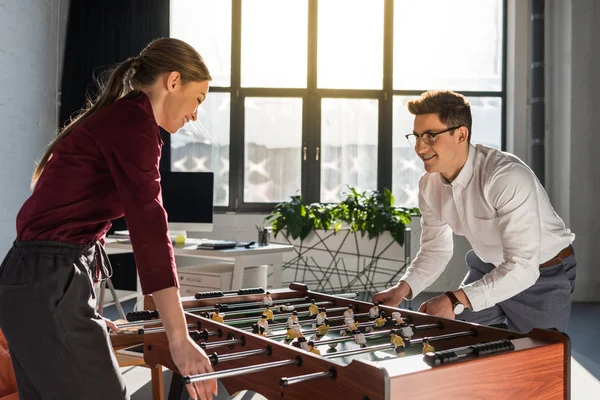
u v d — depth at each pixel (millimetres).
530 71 6375
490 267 2275
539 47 6074
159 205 1274
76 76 6098
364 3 6582
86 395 1275
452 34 6586
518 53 6441
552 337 1428
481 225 2064
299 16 6551
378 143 6527
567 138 6133
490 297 1839
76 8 6109
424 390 1170
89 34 6125
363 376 1164
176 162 6426
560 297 2094
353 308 2043
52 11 5895
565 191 6152
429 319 1780
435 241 2297
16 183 5176
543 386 1375
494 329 1558
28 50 5371
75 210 1290
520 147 6453
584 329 4793
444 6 6590
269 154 6500
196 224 4363
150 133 1312
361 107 6531
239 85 6480
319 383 1279
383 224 5477
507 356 1308
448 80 6586
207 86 1475
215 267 3928
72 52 6090
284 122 6508
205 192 4371
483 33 6582
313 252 5691
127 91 1465
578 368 3652
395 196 6520
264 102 6504
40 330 1243
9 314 1260
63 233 1288
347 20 6582
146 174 1268
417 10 6602
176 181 4391
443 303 1830
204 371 1239
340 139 6520
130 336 2006
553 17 6258
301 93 6492
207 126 6461
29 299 1247
